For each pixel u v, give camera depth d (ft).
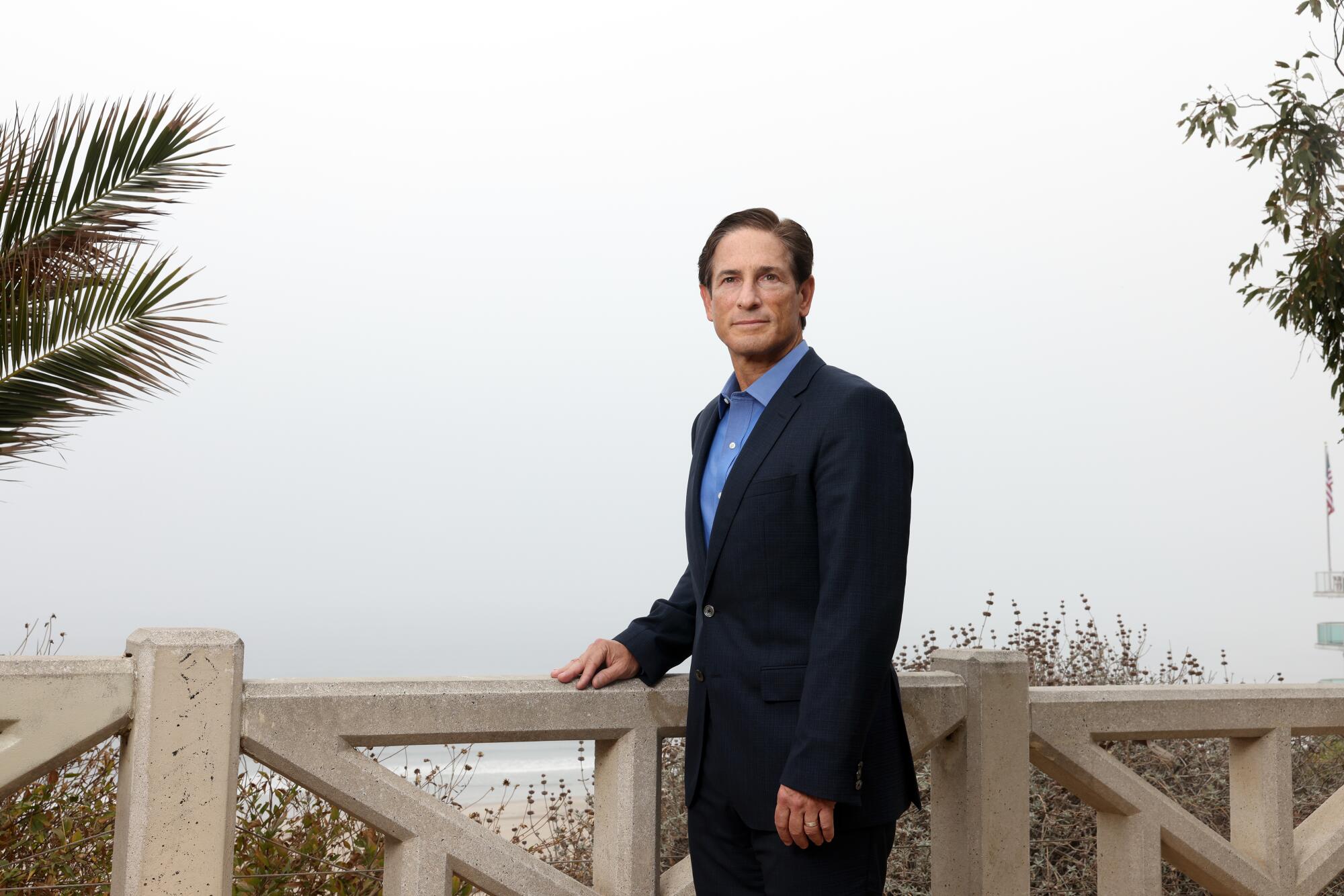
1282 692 9.59
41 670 5.56
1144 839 8.95
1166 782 13.91
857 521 6.05
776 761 6.20
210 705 5.86
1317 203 16.40
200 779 5.81
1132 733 8.93
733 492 6.51
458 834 6.58
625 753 7.12
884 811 6.40
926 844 12.98
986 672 8.34
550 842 13.67
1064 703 8.70
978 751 8.27
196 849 5.76
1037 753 8.73
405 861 6.51
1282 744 9.53
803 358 6.76
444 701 6.56
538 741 6.89
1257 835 9.55
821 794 5.78
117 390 14.21
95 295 14.19
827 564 6.07
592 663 7.02
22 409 13.69
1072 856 12.82
